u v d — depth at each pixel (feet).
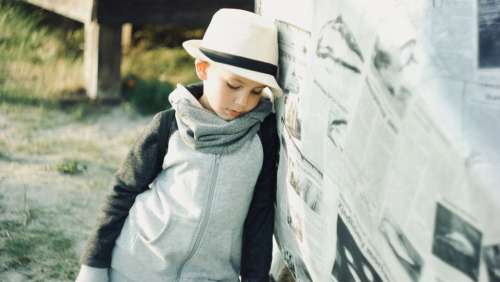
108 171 11.08
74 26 18.39
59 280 7.66
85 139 12.56
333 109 3.93
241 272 5.51
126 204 5.28
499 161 2.61
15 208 9.37
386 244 3.29
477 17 3.08
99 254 5.28
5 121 12.92
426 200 2.90
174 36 20.04
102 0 13.88
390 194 3.22
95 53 14.51
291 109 4.76
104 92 14.65
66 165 10.97
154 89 15.57
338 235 3.96
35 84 14.90
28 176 10.50
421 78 3.00
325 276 4.28
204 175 4.89
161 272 5.21
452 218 2.74
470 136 2.71
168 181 5.09
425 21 3.14
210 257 5.21
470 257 2.66
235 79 4.63
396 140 3.16
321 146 4.14
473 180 2.63
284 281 6.48
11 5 18.28
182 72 17.17
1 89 14.35
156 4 14.39
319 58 4.17
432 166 2.86
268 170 5.27
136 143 5.15
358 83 3.59
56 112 13.84
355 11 3.70
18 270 7.80
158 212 5.09
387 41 3.31
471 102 2.82
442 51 3.01
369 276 3.56
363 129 3.51
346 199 3.78
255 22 4.76
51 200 9.75
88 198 9.95
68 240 8.60
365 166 3.49
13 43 16.74
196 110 4.82
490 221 2.55
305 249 4.68
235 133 4.86
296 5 4.67
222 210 4.98
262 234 5.36
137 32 19.76
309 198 4.44
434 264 2.87
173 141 4.99
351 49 3.69
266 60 4.74
